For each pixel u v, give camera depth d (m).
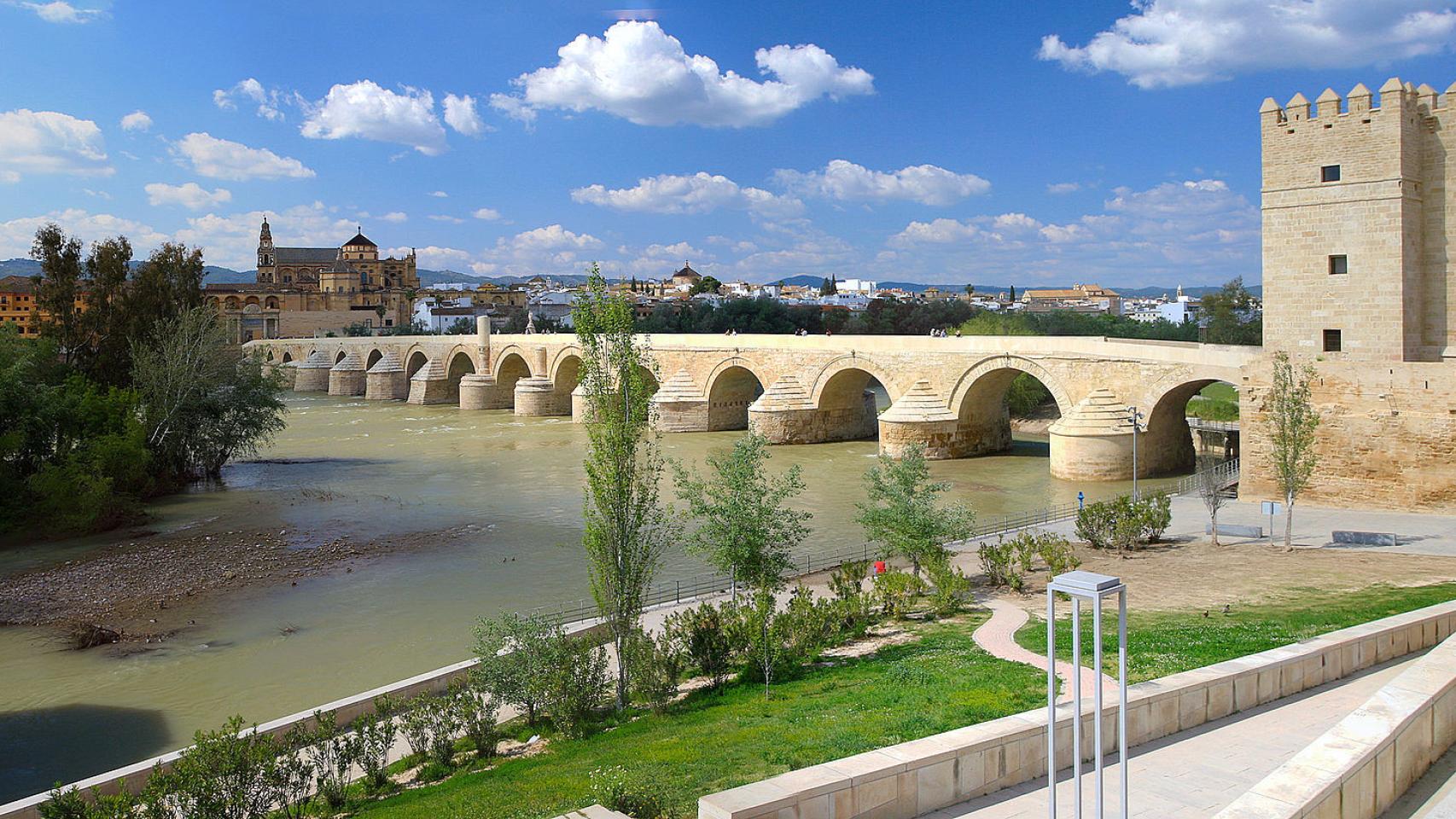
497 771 16.72
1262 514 34.94
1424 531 33.19
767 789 10.05
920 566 29.75
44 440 47.53
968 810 10.98
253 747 15.69
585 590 33.16
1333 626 20.25
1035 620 23.69
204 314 61.00
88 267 62.69
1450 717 10.33
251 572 36.88
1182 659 17.81
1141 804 10.63
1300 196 41.97
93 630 29.28
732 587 28.67
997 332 90.44
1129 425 52.16
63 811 14.19
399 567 37.19
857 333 148.25
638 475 21.66
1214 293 115.06
